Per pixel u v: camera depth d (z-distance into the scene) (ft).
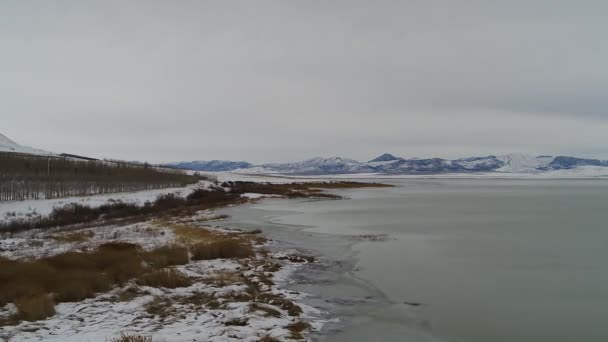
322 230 88.48
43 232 86.94
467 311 37.29
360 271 51.90
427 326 33.47
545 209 143.33
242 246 63.00
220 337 26.96
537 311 37.55
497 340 31.09
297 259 57.77
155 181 196.65
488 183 520.01
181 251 57.16
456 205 160.25
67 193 138.31
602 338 31.55
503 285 46.09
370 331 32.01
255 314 32.55
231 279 44.55
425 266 54.65
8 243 67.56
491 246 70.03
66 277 41.29
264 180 320.29
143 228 86.63
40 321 30.55
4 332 27.71
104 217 112.27
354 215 120.37
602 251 65.41
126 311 33.27
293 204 160.25
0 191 119.55
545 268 53.93
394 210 136.87
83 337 26.71
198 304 35.53
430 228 92.32
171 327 29.01
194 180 230.68
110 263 49.83
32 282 39.70
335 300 39.83
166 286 41.37
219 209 137.90
